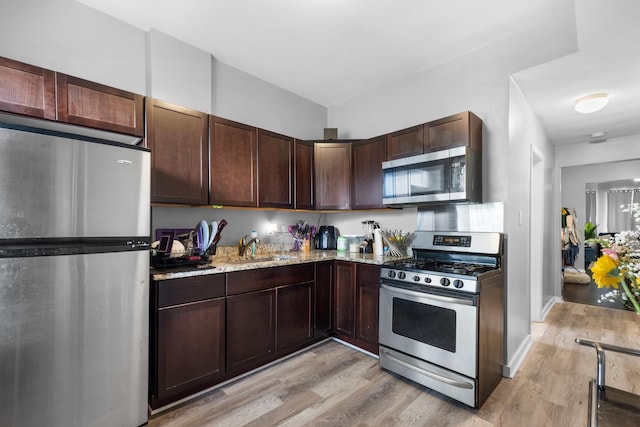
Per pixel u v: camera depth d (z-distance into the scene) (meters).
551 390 2.03
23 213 1.28
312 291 2.63
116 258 1.53
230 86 2.76
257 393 1.98
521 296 2.54
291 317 2.46
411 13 2.04
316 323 2.66
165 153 2.01
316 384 2.10
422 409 1.83
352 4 1.96
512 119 2.35
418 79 2.87
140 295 1.62
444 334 1.93
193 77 2.43
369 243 3.05
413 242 2.68
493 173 2.31
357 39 2.35
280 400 1.91
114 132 1.81
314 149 3.08
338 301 2.77
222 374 2.03
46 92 1.61
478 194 2.28
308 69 2.82
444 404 1.88
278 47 2.47
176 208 2.37
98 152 1.48
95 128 1.75
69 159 1.40
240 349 2.13
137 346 1.61
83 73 1.99
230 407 1.83
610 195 6.43
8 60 1.51
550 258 4.08
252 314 2.21
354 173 3.01
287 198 2.80
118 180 1.54
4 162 1.24
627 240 0.94
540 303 3.40
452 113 2.60
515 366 2.30
